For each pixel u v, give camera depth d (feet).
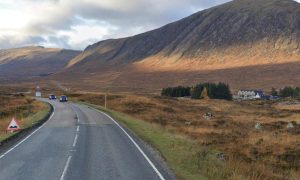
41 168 54.44
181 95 506.89
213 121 184.24
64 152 68.28
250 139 110.52
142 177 48.55
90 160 60.44
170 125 160.56
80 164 57.21
